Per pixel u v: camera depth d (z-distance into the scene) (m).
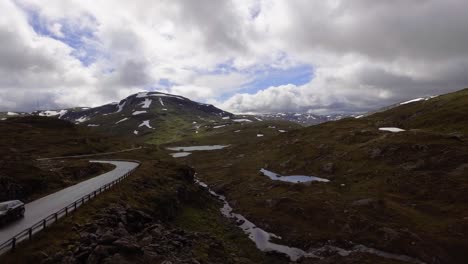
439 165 62.22
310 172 87.31
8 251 22.33
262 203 67.12
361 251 40.94
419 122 101.38
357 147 89.19
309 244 45.84
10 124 119.06
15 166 49.09
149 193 49.00
